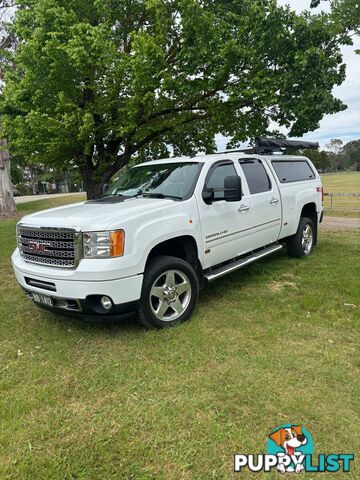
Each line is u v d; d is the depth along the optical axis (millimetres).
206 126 11180
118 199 4695
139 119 9547
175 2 9320
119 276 3484
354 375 3025
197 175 4605
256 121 10398
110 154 10547
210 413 2639
